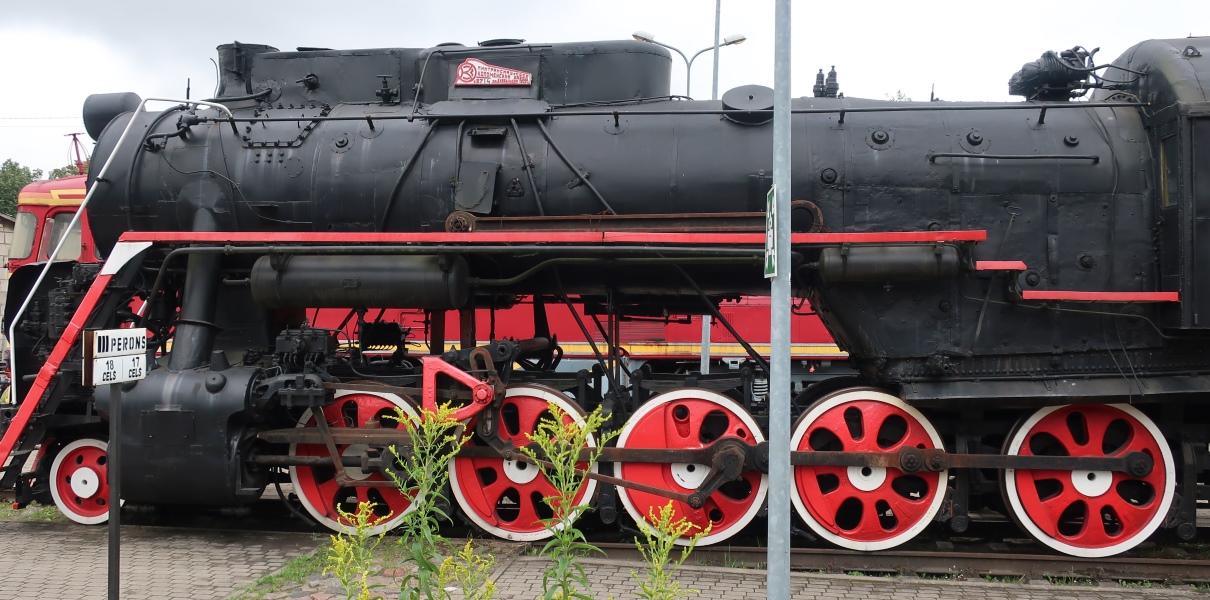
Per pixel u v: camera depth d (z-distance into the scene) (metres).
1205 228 5.12
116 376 4.15
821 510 5.73
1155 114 5.56
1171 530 6.21
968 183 5.76
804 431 5.75
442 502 6.09
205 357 6.16
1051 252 5.64
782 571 3.54
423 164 6.23
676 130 6.14
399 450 5.75
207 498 5.81
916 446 5.71
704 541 5.82
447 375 5.95
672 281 6.43
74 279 6.64
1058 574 5.41
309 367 6.02
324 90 6.95
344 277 5.85
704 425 6.12
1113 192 5.62
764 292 6.59
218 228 6.38
